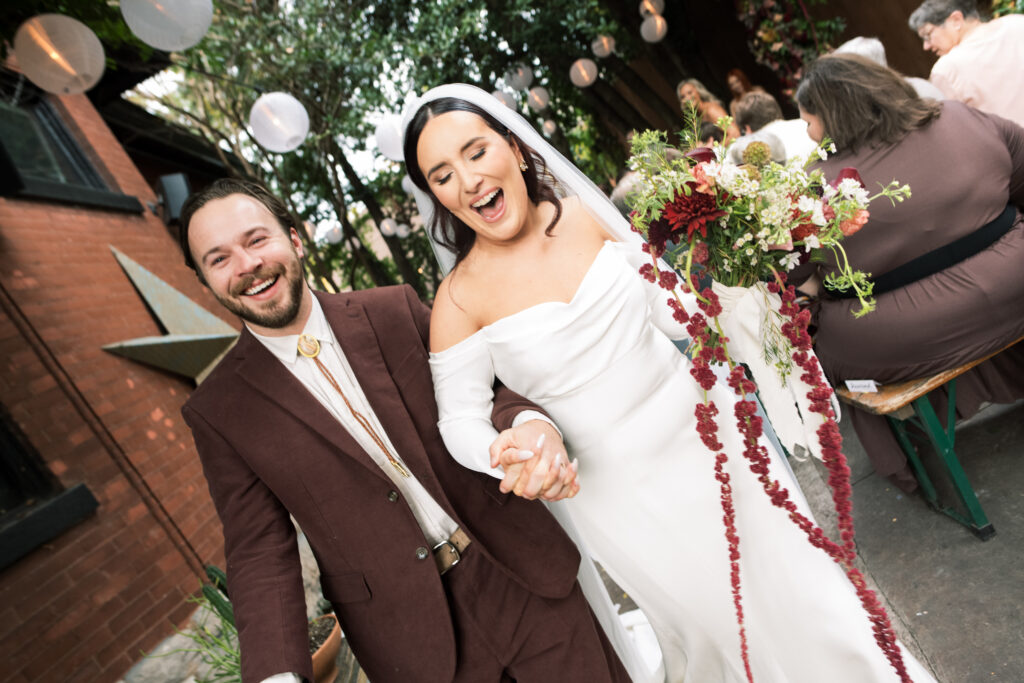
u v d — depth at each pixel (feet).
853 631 5.60
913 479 9.16
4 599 11.08
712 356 5.15
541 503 6.14
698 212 4.91
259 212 5.14
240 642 4.99
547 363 5.64
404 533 5.48
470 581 5.74
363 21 32.50
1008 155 7.52
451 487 5.66
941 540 8.27
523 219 5.64
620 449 5.88
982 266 7.48
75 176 20.53
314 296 5.73
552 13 31.48
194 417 5.48
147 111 30.07
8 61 19.38
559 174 5.86
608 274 5.69
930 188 7.43
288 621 5.08
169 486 15.39
